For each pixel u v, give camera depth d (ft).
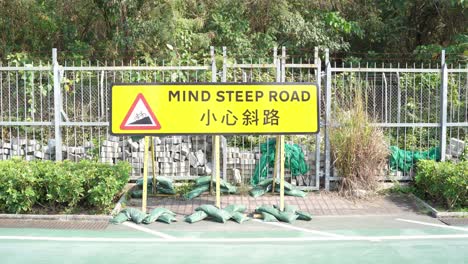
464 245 22.21
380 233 23.93
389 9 54.34
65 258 20.40
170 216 25.73
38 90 37.40
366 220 26.14
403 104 39.83
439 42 54.75
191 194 29.66
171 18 42.68
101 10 46.32
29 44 47.55
